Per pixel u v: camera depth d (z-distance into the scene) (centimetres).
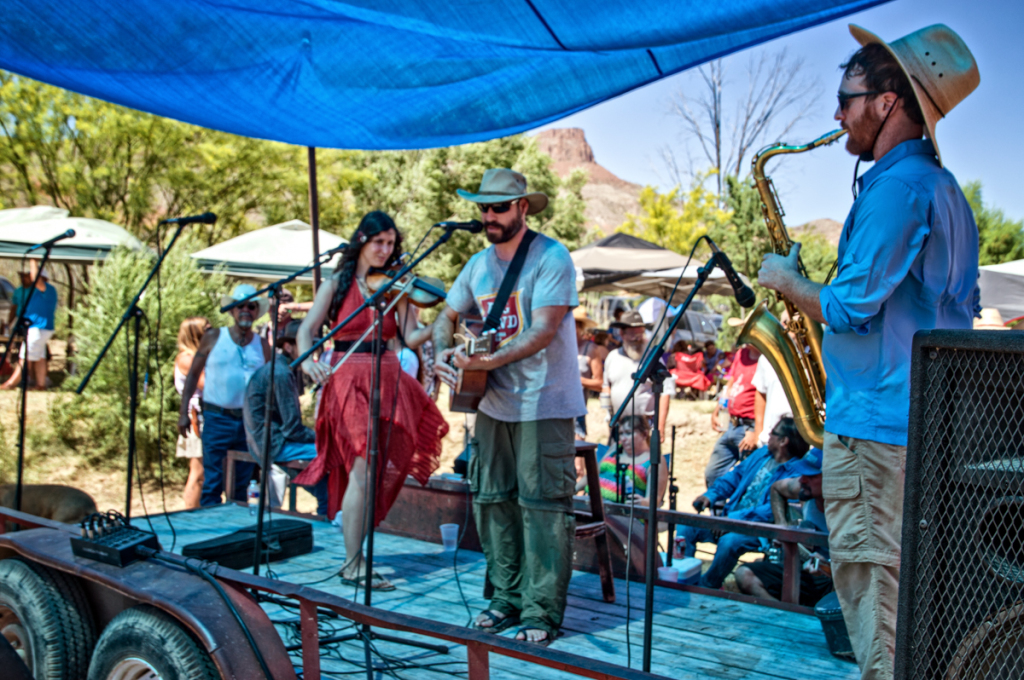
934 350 176
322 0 295
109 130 1795
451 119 388
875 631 235
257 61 339
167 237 1130
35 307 1279
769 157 347
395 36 323
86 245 1066
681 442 1326
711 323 2177
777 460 489
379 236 383
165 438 982
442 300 387
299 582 405
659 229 3262
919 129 243
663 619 367
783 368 321
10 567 312
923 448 178
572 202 3422
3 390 1241
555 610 335
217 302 1060
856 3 245
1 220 1168
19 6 299
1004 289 957
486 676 233
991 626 170
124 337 985
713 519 400
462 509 484
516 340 332
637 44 287
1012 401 168
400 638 327
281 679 251
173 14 307
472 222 342
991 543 171
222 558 411
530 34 302
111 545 290
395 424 396
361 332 391
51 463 973
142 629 261
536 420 334
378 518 400
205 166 2002
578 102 363
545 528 334
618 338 929
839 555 243
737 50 305
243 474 638
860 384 238
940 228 229
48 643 295
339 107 379
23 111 1767
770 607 386
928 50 236
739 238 2408
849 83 250
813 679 302
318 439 410
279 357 587
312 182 614
